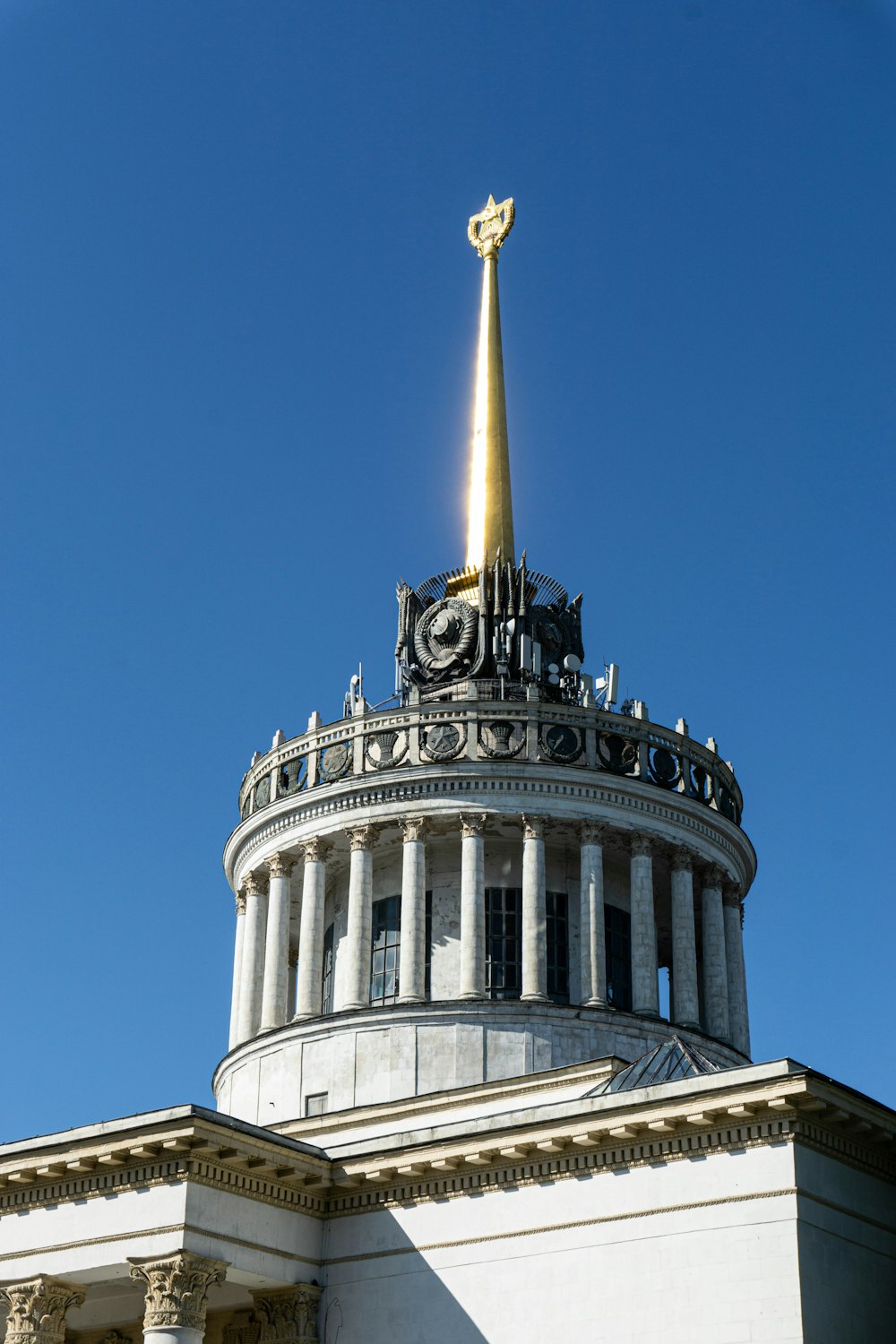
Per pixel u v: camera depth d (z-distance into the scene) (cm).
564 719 7912
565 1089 6575
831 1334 4784
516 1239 5347
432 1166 5528
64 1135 5572
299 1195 5716
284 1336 5622
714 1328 4850
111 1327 6353
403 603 8869
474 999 7375
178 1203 5322
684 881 7931
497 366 9575
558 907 7894
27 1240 5603
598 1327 5075
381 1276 5584
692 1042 7500
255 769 8456
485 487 9231
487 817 7725
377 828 7844
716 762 8312
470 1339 5316
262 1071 7675
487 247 9912
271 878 8150
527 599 8731
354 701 8600
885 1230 5147
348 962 7675
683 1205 5031
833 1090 4922
